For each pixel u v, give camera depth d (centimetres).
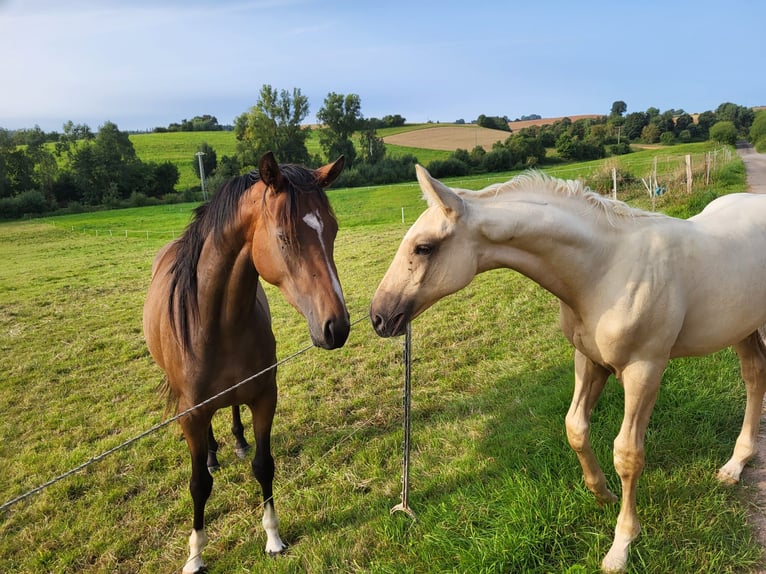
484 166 5241
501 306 677
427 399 445
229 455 395
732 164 2517
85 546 310
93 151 5734
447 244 201
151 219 3394
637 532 230
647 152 5050
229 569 280
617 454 222
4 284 1305
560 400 367
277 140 5672
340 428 416
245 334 266
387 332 207
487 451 339
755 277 232
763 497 262
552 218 204
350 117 5928
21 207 4638
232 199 245
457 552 244
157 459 397
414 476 329
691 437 311
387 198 3098
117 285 1189
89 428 468
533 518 251
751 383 275
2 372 646
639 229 216
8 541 321
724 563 224
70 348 726
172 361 274
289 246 218
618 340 209
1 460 422
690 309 221
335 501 320
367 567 256
